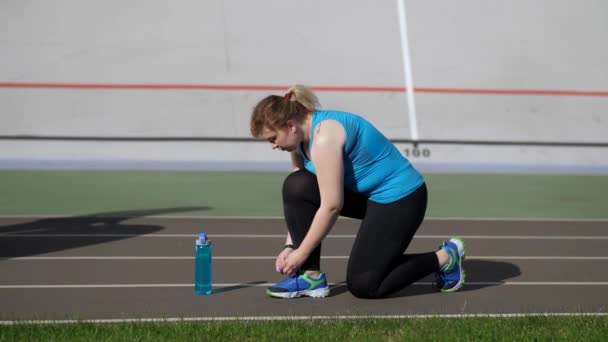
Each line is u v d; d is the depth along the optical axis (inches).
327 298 366.9
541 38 1174.3
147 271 417.7
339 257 461.4
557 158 936.9
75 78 1035.9
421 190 361.4
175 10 1182.9
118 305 350.6
